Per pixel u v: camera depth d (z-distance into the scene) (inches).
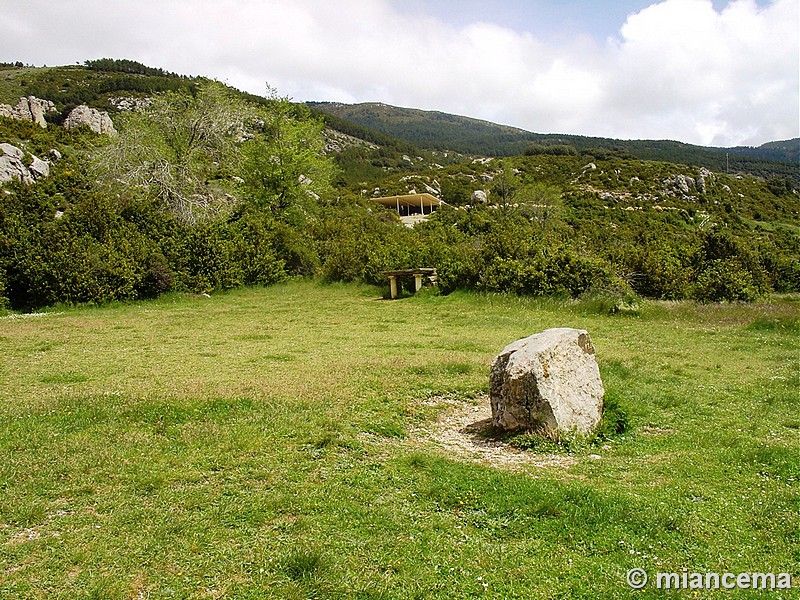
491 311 774.5
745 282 836.0
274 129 1526.8
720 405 339.9
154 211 1090.7
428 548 171.9
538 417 269.0
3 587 147.6
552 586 153.6
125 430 265.6
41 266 864.9
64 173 1628.9
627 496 205.6
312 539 174.6
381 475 226.8
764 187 3415.4
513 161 3941.9
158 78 4520.2
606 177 3292.3
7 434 255.1
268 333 610.5
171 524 181.0
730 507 199.3
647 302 772.0
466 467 233.8
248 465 231.3
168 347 515.5
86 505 195.0
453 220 2071.9
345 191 3206.2
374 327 652.7
